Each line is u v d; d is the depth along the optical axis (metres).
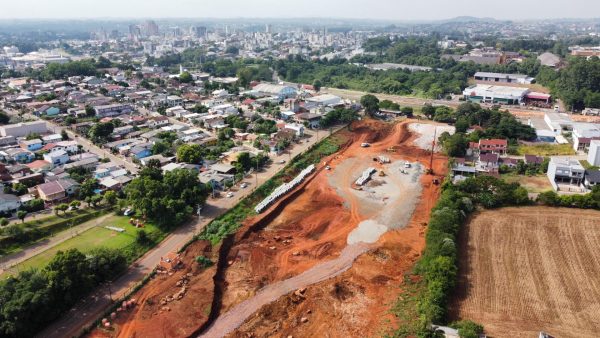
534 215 96.56
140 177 105.69
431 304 64.38
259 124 168.88
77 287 68.06
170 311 66.81
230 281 75.94
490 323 63.62
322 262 81.31
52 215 94.44
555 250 82.69
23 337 59.91
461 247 83.62
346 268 79.38
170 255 79.88
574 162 115.75
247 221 95.75
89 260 72.31
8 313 58.28
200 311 66.81
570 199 99.81
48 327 63.09
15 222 90.62
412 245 87.12
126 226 91.56
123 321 64.69
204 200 102.38
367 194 111.62
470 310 66.38
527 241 85.75
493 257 80.25
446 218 86.94
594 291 70.94
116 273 75.81
